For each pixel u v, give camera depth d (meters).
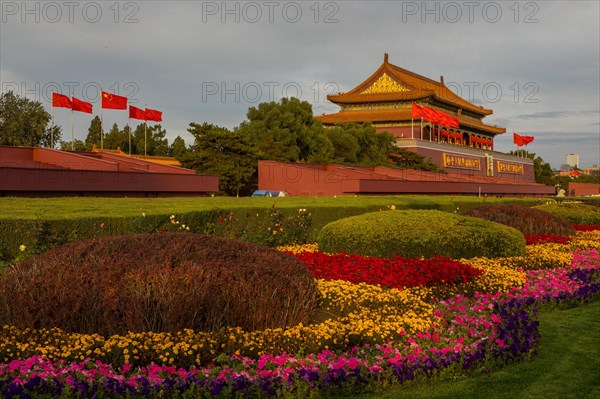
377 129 82.06
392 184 39.44
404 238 13.18
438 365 6.58
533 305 9.91
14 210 12.16
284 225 16.94
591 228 22.41
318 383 5.88
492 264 12.64
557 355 7.59
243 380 5.58
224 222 15.44
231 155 42.00
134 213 12.95
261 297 7.29
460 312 8.84
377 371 6.23
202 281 7.11
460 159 80.88
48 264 7.17
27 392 5.05
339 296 9.08
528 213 19.86
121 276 6.97
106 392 5.29
